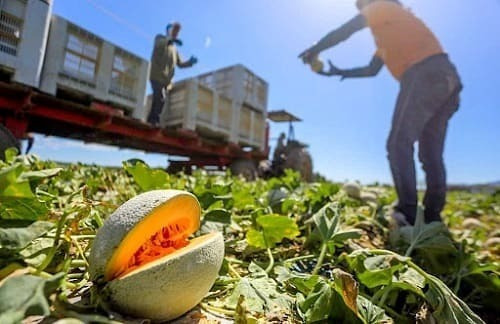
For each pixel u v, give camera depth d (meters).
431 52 2.65
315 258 1.69
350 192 3.99
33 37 3.79
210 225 1.55
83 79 4.66
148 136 5.92
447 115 2.88
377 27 2.86
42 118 4.61
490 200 5.68
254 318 0.94
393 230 2.37
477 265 1.53
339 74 3.72
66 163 4.26
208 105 7.14
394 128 2.75
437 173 2.90
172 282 0.81
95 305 0.79
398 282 1.17
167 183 1.71
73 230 0.99
